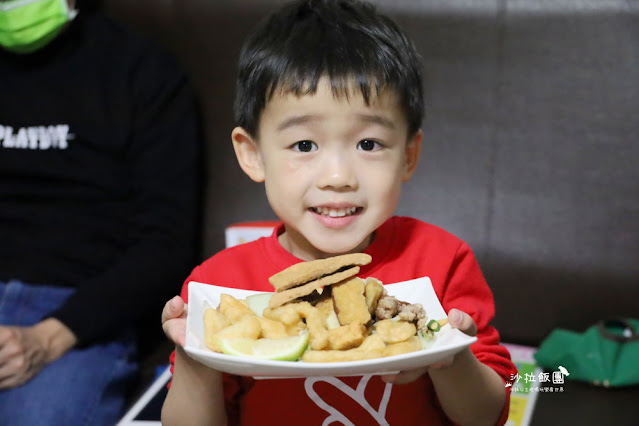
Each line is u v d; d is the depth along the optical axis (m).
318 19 0.93
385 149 0.86
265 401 0.90
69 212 1.46
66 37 1.49
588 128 1.39
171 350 1.49
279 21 0.96
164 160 1.47
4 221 1.47
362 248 0.96
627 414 1.20
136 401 1.35
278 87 0.85
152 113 1.47
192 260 1.49
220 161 1.56
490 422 0.86
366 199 0.84
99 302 1.36
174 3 1.57
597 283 1.40
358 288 0.76
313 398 0.90
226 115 1.55
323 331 0.71
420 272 0.94
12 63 1.48
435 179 1.46
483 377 0.81
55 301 1.42
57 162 1.45
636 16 1.37
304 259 0.95
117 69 1.48
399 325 0.72
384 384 0.89
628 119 1.37
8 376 1.26
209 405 0.82
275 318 0.74
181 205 1.47
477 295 0.96
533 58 1.41
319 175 0.83
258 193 1.54
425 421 0.90
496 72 1.43
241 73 0.96
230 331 0.71
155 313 1.52
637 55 1.37
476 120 1.44
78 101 1.46
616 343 1.31
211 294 0.82
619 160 1.38
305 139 0.84
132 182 1.47
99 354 1.36
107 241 1.47
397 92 0.86
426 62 1.46
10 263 1.45
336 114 0.83
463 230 1.45
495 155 1.44
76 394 1.29
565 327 1.42
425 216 1.46
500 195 1.44
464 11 1.44
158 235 1.44
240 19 1.54
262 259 0.96
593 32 1.39
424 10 1.46
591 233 1.40
